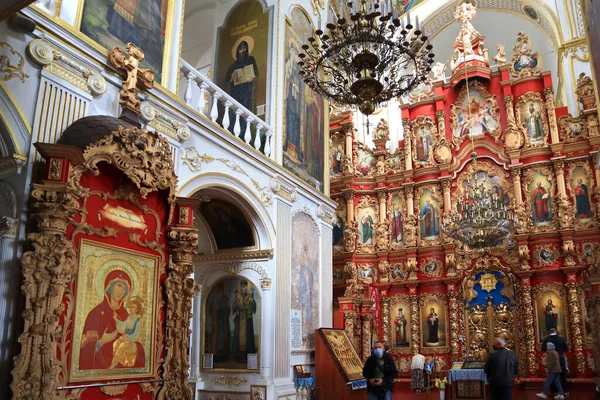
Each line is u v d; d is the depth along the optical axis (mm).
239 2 14281
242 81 13656
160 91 8805
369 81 7965
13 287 5797
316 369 12922
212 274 12492
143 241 7336
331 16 8641
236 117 11414
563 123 20047
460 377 13188
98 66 7598
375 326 21219
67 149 5953
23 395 5277
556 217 19297
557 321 18375
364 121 24859
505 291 19484
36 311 5543
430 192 21906
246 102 13398
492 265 19781
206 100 11289
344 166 23078
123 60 7891
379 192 22719
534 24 26094
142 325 7148
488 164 21125
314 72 9242
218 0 14594
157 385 7223
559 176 19453
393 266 21766
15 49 6379
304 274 13648
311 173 14977
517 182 20172
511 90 21453
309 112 15320
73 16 7410
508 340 18984
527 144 20422
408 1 26781
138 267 7219
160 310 7516
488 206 16250
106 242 6707
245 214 11742
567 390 15234
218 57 14234
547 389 14383
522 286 19016
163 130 8883
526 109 21016
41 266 5648
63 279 5797
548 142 20172
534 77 20969
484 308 19656
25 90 6426
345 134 23469
